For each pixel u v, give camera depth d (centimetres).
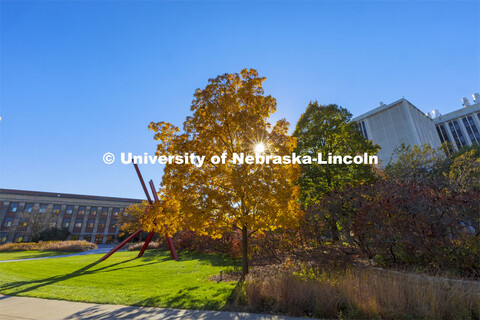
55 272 1528
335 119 2061
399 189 923
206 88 1047
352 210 1047
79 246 3762
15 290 997
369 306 523
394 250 870
